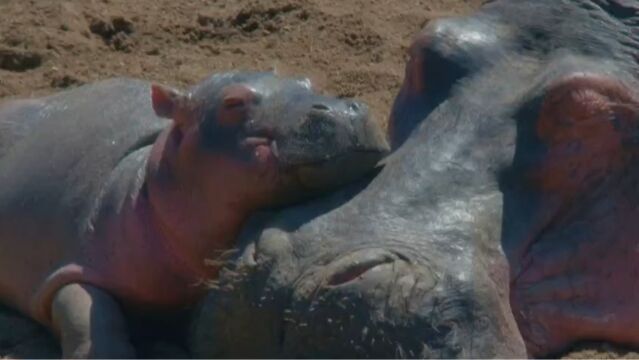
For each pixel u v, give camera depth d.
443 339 20.16
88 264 25.12
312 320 20.64
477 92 23.45
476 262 21.08
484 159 22.61
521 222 22.30
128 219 24.56
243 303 21.47
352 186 22.39
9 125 28.25
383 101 36.06
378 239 21.17
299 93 22.78
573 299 22.48
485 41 24.00
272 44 39.78
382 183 22.25
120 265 24.62
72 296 24.86
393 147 23.67
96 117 27.14
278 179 22.22
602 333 22.66
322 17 40.59
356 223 21.53
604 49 23.62
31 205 26.52
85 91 28.36
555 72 22.91
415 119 23.70
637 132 22.91
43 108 28.38
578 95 22.52
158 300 24.39
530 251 22.31
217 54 39.59
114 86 28.09
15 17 41.16
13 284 26.83
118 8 41.84
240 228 22.89
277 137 22.36
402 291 20.33
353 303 20.41
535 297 22.23
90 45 40.00
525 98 22.94
